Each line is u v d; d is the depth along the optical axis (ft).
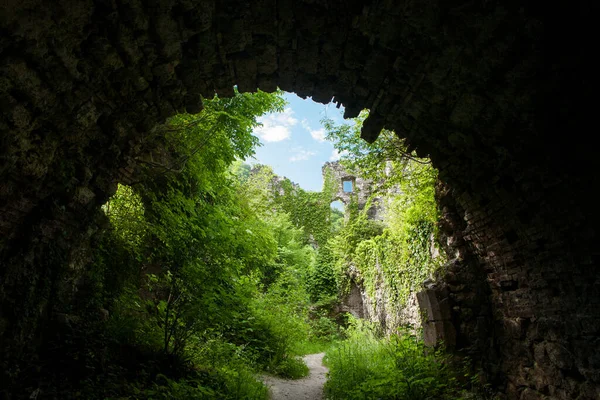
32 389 11.13
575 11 9.37
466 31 11.46
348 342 37.58
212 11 12.50
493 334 20.15
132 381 14.84
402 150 25.89
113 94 13.28
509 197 15.28
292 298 41.91
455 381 19.26
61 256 13.67
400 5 11.64
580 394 13.29
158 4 11.43
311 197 91.50
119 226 21.33
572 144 11.60
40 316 12.76
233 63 15.01
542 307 15.65
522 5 9.99
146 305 22.58
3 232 11.27
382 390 18.26
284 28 13.46
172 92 15.15
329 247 74.90
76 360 13.14
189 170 25.95
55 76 10.64
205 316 19.89
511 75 11.63
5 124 9.81
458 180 18.07
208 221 23.08
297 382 28.22
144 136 16.62
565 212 12.73
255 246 27.78
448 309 21.66
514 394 17.63
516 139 13.43
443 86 13.76
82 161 13.85
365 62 14.52
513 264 17.24
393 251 40.24
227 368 21.95
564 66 10.48
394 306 39.58
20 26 8.94
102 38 11.16
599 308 12.17
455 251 23.16
